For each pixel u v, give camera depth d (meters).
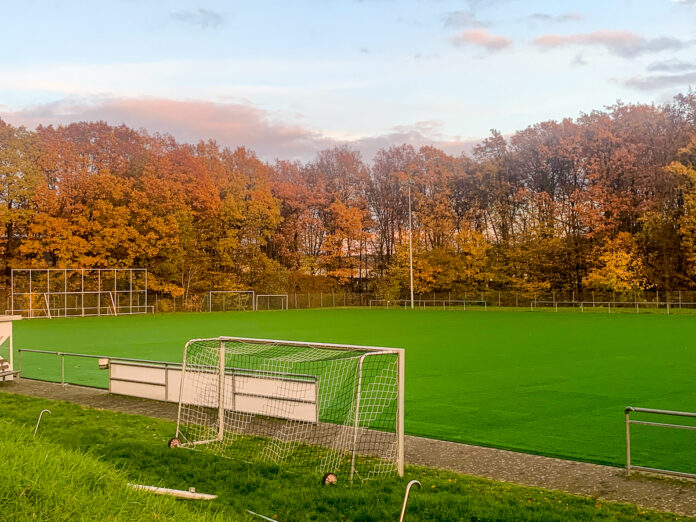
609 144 71.88
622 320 44.34
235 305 69.12
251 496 8.15
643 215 65.69
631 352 25.33
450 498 7.88
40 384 18.20
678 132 68.50
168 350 28.45
